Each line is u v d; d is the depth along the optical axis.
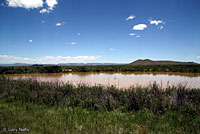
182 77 16.47
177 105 4.45
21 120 3.54
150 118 3.83
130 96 4.83
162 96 4.84
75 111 4.33
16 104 4.97
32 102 5.16
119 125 3.37
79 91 5.70
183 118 3.80
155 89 5.50
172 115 3.99
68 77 16.30
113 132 3.01
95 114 4.13
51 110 4.40
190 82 11.86
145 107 4.51
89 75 19.28
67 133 2.94
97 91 5.59
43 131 3.00
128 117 3.93
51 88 5.98
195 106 4.20
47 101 5.13
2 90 6.25
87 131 3.04
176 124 3.49
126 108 4.50
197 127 3.30
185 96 4.91
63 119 3.68
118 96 5.22
